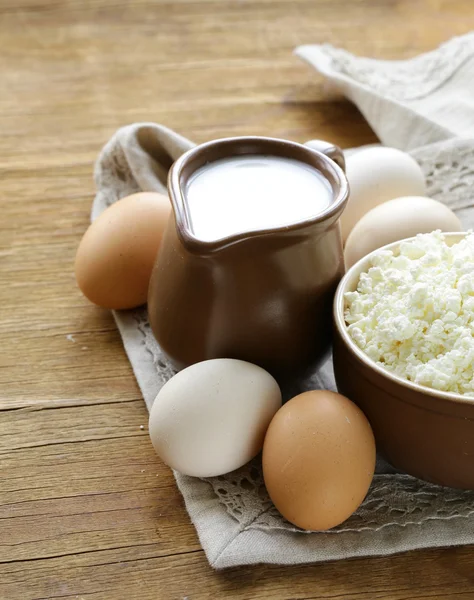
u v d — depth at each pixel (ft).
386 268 1.77
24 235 2.21
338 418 1.62
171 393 1.67
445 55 2.61
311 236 1.68
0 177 2.38
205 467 1.66
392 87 2.55
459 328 1.63
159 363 1.91
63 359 1.94
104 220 1.96
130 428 1.82
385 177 2.00
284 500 1.61
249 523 1.66
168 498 1.72
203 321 1.73
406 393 1.59
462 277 1.68
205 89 2.70
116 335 1.99
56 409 1.85
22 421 1.82
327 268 1.75
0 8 3.16
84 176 2.38
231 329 1.73
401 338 1.65
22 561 1.63
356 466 1.60
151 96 2.67
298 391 1.87
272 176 1.79
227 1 3.24
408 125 2.37
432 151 2.23
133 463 1.76
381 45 2.89
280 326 1.74
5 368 1.92
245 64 2.83
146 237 1.93
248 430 1.66
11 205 2.29
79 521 1.68
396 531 1.66
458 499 1.70
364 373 1.64
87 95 2.67
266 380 1.70
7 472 1.75
